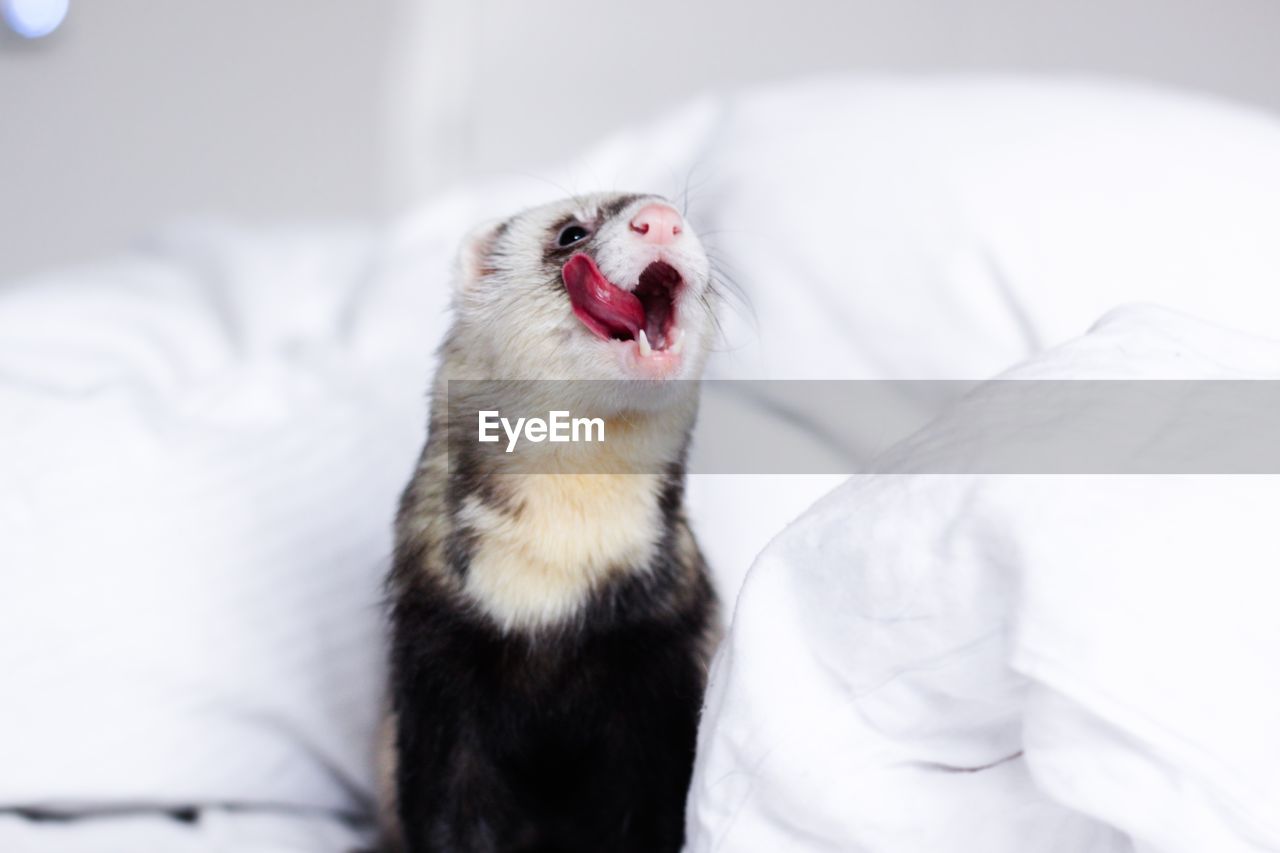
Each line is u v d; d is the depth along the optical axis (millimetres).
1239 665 229
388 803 359
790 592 265
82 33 655
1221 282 382
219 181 683
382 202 684
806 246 410
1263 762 226
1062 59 543
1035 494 242
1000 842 252
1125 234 390
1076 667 228
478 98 656
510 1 641
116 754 357
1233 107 432
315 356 460
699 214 439
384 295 488
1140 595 231
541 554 315
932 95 440
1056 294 385
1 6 642
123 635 364
